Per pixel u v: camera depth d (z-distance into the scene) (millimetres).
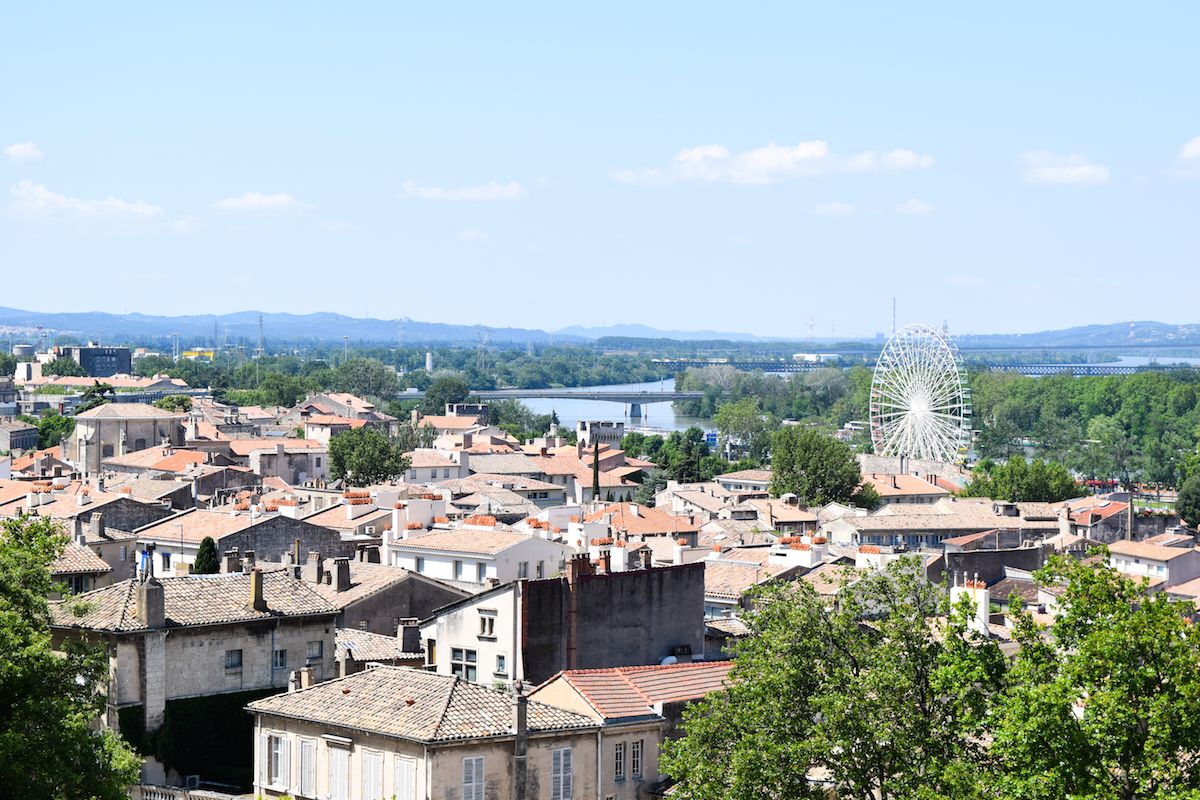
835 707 101750
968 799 91625
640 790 118188
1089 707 89562
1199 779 87625
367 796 112625
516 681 120812
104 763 106500
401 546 182875
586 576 138625
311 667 136750
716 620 159875
